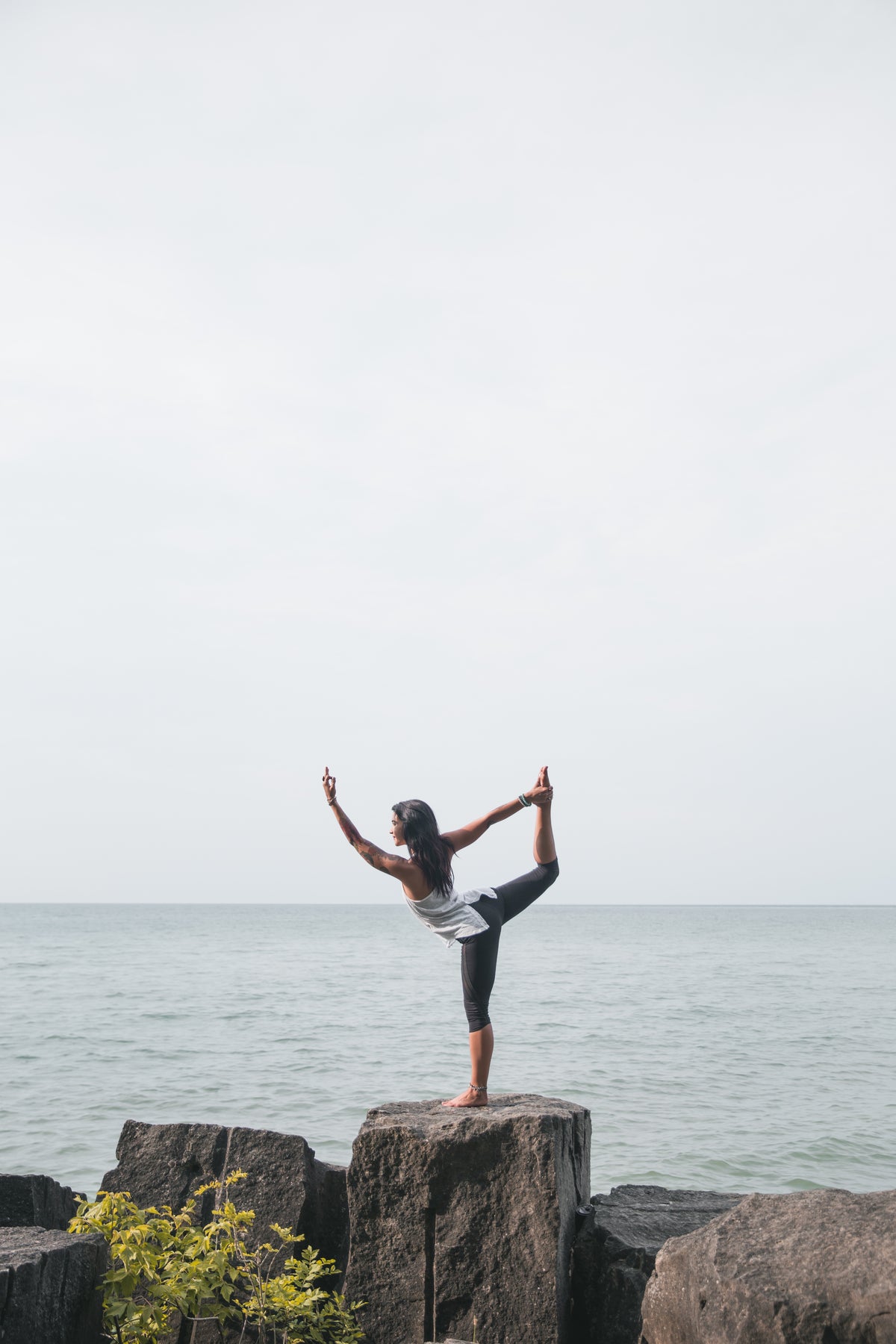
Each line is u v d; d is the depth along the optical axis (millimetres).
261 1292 4980
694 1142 14664
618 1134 15086
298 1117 16078
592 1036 26031
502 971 54625
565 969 56125
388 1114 5574
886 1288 3527
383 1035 26375
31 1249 4430
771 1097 18078
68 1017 30594
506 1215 5070
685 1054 23234
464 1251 5074
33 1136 14781
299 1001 36281
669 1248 4352
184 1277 4805
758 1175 13109
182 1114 16281
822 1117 16391
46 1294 4301
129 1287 4703
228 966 58250
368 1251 5223
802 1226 4027
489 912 5828
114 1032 26844
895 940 104062
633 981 47000
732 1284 3793
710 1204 5840
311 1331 4938
